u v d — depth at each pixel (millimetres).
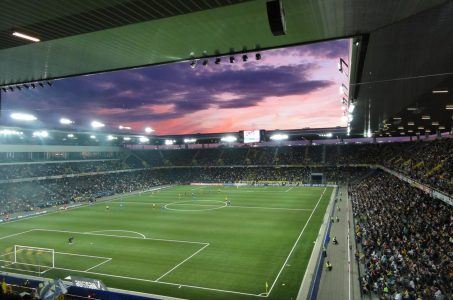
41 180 72750
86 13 8680
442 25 11117
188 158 114875
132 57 13641
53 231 40000
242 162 107125
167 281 23844
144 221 44656
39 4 8117
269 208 52500
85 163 88000
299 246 31156
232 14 9461
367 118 42375
